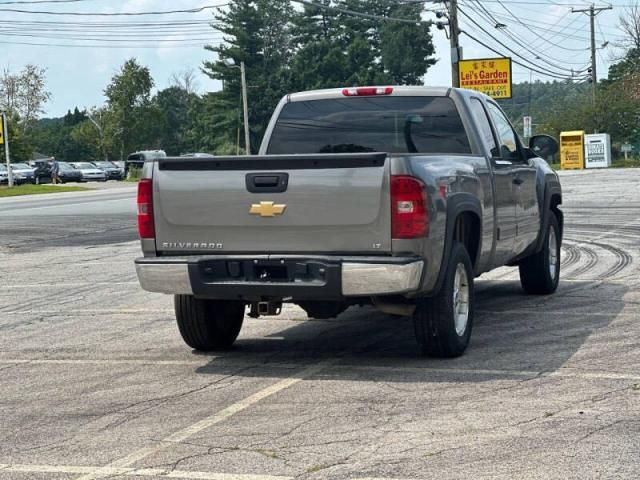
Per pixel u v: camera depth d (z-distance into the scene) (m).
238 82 92.38
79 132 117.75
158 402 7.18
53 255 18.73
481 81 56.78
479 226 8.88
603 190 32.88
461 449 5.80
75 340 9.87
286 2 99.12
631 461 5.50
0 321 11.24
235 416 6.71
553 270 11.88
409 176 7.50
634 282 12.52
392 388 7.36
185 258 8.02
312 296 7.68
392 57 99.69
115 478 5.50
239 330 9.24
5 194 53.56
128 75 111.38
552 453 5.68
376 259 7.50
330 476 5.39
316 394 7.26
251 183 7.82
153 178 8.14
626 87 79.12
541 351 8.53
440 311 8.12
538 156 11.05
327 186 7.64
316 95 9.84
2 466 5.78
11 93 107.44
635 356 8.23
